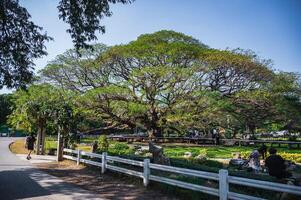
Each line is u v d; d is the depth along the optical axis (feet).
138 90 133.80
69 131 71.31
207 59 128.77
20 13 46.14
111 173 49.29
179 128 142.10
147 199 33.68
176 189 35.24
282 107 137.39
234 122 145.79
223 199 28.30
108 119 148.05
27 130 94.99
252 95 135.54
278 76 144.77
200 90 127.34
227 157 81.87
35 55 49.24
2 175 49.47
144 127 148.15
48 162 67.82
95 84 146.61
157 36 140.77
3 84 49.32
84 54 141.38
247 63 132.36
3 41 47.16
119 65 142.51
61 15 46.44
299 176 36.60
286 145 138.41
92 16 46.01
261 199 25.46
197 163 57.72
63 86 146.10
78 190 38.19
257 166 51.55
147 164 39.24
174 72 123.75
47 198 33.71
